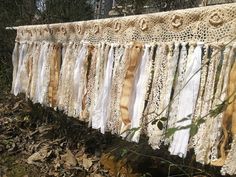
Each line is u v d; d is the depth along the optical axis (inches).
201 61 78.3
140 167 109.0
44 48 134.0
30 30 143.3
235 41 72.2
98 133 132.1
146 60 90.2
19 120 162.2
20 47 150.5
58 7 222.8
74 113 117.3
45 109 156.3
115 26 100.4
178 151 78.6
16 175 120.0
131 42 94.7
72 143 136.9
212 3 159.5
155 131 85.4
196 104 78.2
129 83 94.0
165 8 180.5
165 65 85.5
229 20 73.5
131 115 93.6
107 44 102.9
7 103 186.7
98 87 105.9
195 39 79.6
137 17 93.0
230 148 72.4
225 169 70.9
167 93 83.9
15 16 232.5
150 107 88.3
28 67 145.1
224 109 67.1
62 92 122.9
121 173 110.4
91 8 239.1
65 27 122.3
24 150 137.3
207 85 76.3
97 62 106.3
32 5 231.6
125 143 112.0
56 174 117.6
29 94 144.3
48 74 131.5
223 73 73.5
